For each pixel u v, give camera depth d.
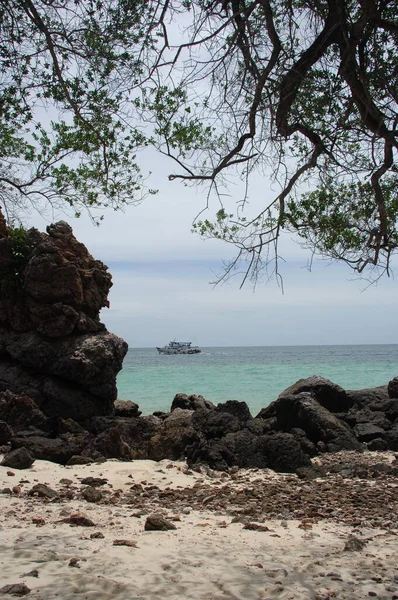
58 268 17.78
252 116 8.30
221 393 40.19
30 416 15.54
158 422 16.08
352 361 88.94
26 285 17.73
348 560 6.70
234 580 5.93
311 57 8.16
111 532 7.63
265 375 55.38
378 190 8.58
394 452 14.93
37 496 9.76
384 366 70.50
